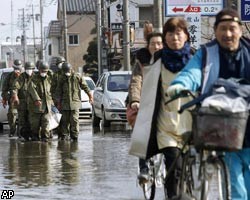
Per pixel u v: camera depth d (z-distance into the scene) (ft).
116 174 79.15
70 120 123.54
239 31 44.68
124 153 100.73
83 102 182.29
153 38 56.54
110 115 153.28
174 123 49.62
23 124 126.62
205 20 216.95
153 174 59.00
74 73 123.34
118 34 351.25
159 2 164.55
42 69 121.90
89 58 430.61
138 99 56.49
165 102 48.08
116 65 346.74
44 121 122.31
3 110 157.28
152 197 59.47
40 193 66.85
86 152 103.19
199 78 44.68
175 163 46.57
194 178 44.45
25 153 103.91
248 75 44.93
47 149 108.99
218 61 44.93
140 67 57.31
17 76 131.64
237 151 41.70
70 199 63.31
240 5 137.28
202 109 40.11
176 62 50.03
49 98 122.62
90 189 68.85
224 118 39.55
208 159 41.78
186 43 50.90
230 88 41.83
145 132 49.85
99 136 132.98
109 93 155.94
